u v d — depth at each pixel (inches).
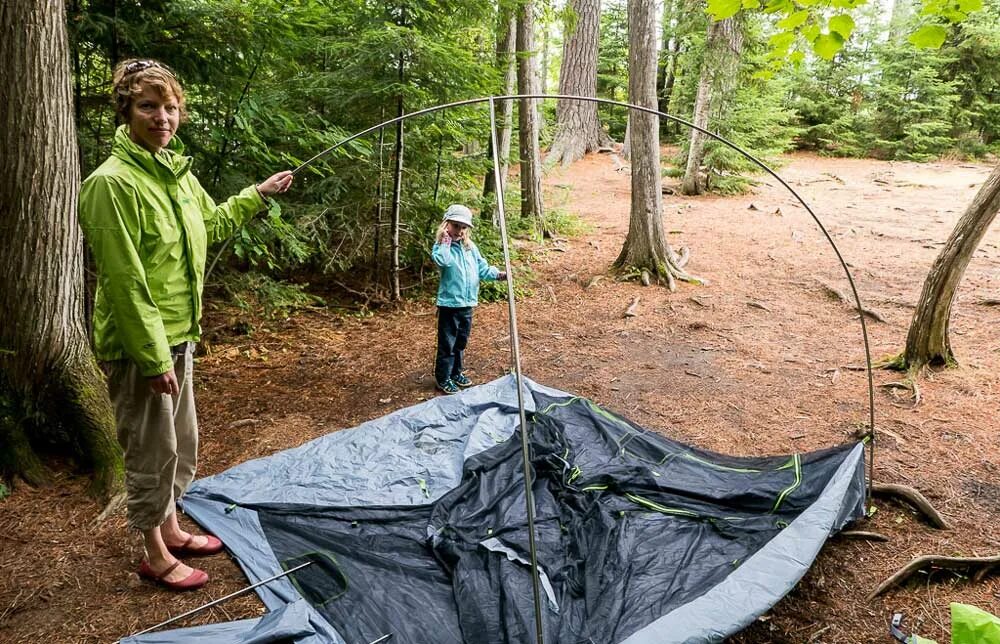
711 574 94.7
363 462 133.0
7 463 115.3
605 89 790.5
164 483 88.7
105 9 154.1
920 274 291.6
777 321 241.8
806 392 178.4
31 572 95.9
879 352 206.1
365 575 97.2
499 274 182.2
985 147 641.0
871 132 665.6
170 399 86.4
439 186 281.6
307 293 254.1
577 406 156.9
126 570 97.6
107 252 73.9
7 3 107.5
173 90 77.8
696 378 189.6
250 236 187.6
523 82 351.3
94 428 121.1
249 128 174.9
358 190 251.8
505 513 114.5
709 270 310.2
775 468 122.1
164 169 79.5
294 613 85.3
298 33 203.9
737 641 87.3
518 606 88.4
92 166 162.1
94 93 161.3
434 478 127.6
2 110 109.5
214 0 162.9
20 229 113.7
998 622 32.2
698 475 124.6
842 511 107.9
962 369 185.2
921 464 136.8
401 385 181.5
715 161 482.3
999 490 126.3
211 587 95.4
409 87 215.5
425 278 277.9
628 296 272.7
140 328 76.4
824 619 92.0
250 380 181.0
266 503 116.0
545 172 551.8
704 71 457.4
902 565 104.0
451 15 245.0
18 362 117.7
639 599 89.8
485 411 156.2
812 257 326.0
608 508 114.5
